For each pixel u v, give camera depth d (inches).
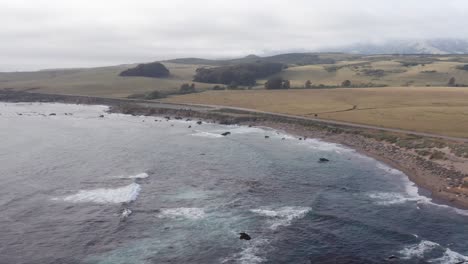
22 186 2267.5
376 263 1439.5
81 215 1838.1
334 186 2313.0
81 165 2755.9
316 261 1451.8
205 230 1691.7
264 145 3590.1
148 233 1659.7
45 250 1520.7
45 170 2618.1
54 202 2006.6
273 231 1685.5
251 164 2832.2
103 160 2913.4
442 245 1567.4
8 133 4151.1
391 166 2787.9
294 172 2620.6
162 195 2129.7
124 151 3245.6
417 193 2177.7
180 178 2453.2
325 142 3767.2
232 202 2030.0
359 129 4072.3
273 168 2711.6
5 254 1485.0
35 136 3971.5
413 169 2659.9
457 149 2896.2
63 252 1507.1
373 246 1560.0
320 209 1929.1
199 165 2792.8
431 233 1669.5
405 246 1558.8
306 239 1616.6
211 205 1987.0
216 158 3019.2
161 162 2864.2
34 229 1692.9
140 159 2957.7
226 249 1530.5
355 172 2628.0
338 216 1841.8
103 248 1535.4
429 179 2413.9
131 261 1441.9
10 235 1635.1
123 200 2036.2
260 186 2305.6
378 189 2255.2
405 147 3213.6
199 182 2375.7
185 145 3548.2
